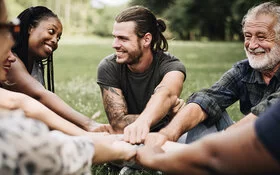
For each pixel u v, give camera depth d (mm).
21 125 1560
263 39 3502
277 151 1520
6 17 1777
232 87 3787
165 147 3094
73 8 71562
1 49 1795
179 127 3447
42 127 1591
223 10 41812
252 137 1553
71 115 3668
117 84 3998
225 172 1611
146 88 3965
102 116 6238
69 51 28125
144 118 3436
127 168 3672
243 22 3691
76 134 3180
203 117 3586
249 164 1563
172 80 3803
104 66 4008
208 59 20547
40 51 3814
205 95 3629
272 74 3604
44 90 3680
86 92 8867
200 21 43375
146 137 3195
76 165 1686
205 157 1660
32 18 3777
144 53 3857
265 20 3490
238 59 20625
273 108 1557
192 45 33688
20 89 3645
